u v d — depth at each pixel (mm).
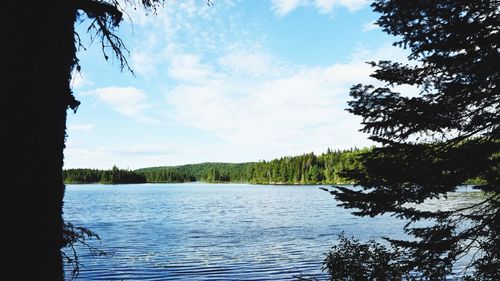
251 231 36281
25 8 1780
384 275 5938
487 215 5105
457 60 4902
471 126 5195
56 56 1982
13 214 1691
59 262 1982
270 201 82562
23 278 1716
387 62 5703
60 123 2027
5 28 1703
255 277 19141
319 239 30562
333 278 8430
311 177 162000
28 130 1772
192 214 54656
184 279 18766
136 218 48812
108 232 35344
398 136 5500
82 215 52281
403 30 5574
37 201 1812
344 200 5586
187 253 25203
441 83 5641
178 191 144500
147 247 27391
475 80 5129
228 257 23922
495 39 4535
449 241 5105
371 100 5707
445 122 5168
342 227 37000
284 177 179500
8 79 1701
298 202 78812
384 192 5254
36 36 1829
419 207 35406
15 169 1708
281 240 30578
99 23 3627
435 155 5188
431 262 5355
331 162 142000
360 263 8297
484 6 4914
